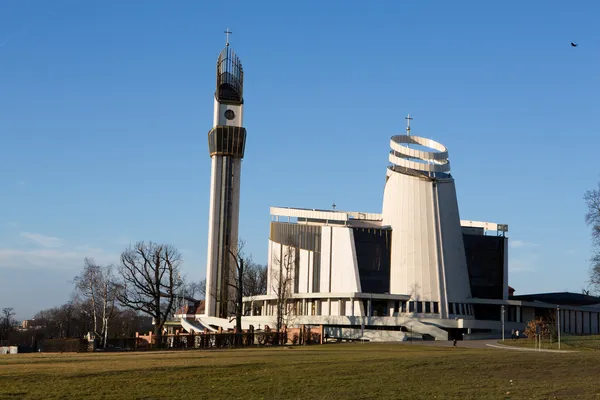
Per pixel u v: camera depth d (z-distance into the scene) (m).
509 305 121.38
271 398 33.47
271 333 85.31
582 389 35.12
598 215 81.25
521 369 43.28
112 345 84.06
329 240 124.56
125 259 90.44
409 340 102.31
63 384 36.91
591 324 128.88
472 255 124.69
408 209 122.69
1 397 32.66
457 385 37.25
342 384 37.66
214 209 141.25
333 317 113.00
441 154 123.69
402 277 120.38
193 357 54.16
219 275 138.75
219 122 144.88
